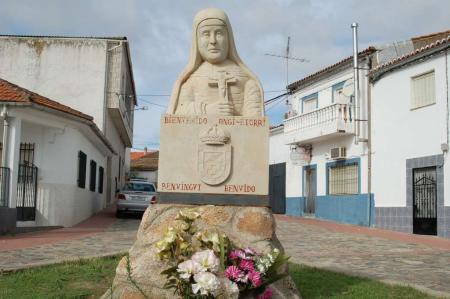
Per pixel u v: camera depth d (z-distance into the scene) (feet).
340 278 24.90
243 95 20.86
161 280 17.46
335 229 58.54
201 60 21.39
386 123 62.54
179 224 16.58
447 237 52.13
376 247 41.37
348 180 69.82
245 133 19.63
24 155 52.95
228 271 14.14
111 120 89.04
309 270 27.37
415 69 57.98
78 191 59.00
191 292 13.61
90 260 28.73
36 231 48.65
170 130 19.54
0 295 20.54
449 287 24.00
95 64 80.48
